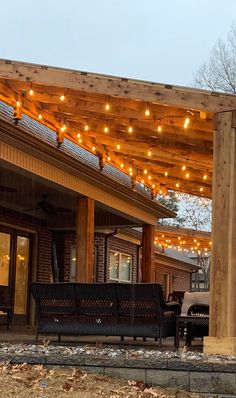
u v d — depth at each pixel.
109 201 12.04
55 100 8.31
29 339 8.83
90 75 7.23
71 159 10.04
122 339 8.62
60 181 10.15
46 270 15.45
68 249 15.95
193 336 8.84
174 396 5.35
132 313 7.88
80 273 10.77
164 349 7.55
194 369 5.50
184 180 12.36
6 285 13.77
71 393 5.18
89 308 8.09
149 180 13.11
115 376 5.71
